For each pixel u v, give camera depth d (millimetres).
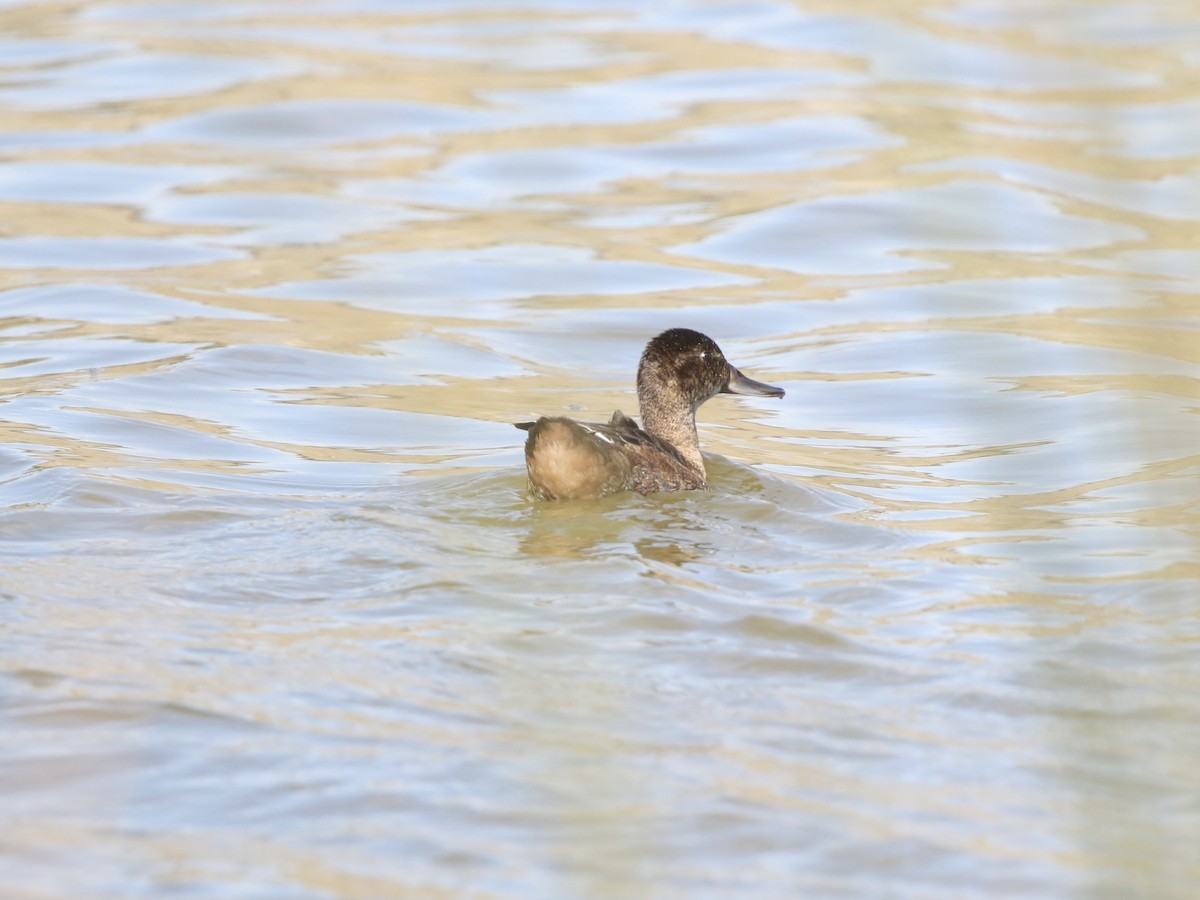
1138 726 8672
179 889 7027
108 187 26359
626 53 34625
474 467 15008
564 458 12875
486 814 7723
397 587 10898
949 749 8477
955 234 24234
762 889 7098
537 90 32344
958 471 15094
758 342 20609
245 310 21094
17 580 10906
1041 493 14086
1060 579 11344
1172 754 8312
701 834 7559
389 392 18094
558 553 11727
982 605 10789
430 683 9273
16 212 24953
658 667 9594
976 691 9227
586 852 7387
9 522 12250
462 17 38000
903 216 25297
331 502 13250
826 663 9688
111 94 31406
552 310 21672
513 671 9477
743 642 10016
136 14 38188
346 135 29469
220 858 7293
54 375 18172
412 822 7633
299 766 8172
